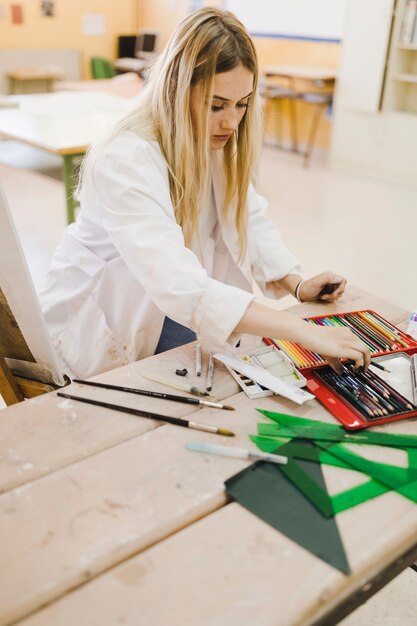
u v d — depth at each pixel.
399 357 1.12
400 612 1.33
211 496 0.77
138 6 7.59
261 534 0.71
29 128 3.31
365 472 0.81
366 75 4.88
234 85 1.04
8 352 1.20
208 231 1.40
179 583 0.64
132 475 0.80
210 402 0.95
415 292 3.01
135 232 1.03
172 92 1.08
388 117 4.89
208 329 1.01
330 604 0.66
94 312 1.36
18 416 0.91
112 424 0.90
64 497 0.76
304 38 5.70
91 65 7.18
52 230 3.69
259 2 5.99
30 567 0.66
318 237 3.72
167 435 0.88
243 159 1.25
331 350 0.97
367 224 3.99
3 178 4.75
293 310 1.30
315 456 0.84
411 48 4.65
